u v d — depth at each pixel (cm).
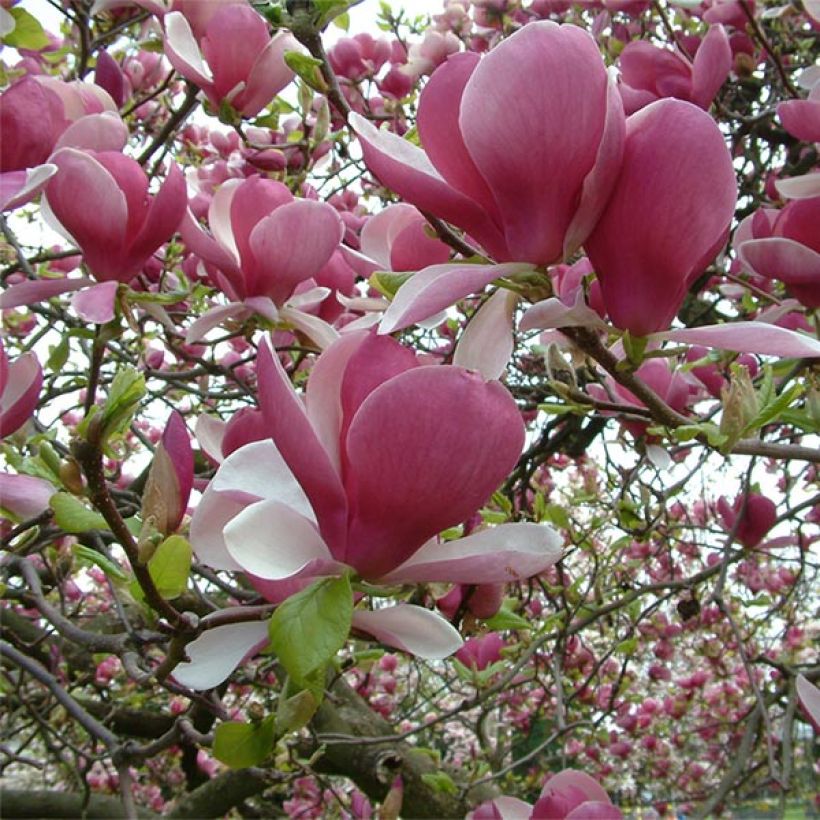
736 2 102
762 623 187
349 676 214
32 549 66
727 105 134
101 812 173
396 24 139
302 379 105
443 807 148
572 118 38
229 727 41
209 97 74
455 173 42
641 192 40
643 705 222
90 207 56
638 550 187
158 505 43
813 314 60
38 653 92
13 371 52
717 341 41
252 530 37
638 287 42
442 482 36
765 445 54
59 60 116
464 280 40
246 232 66
